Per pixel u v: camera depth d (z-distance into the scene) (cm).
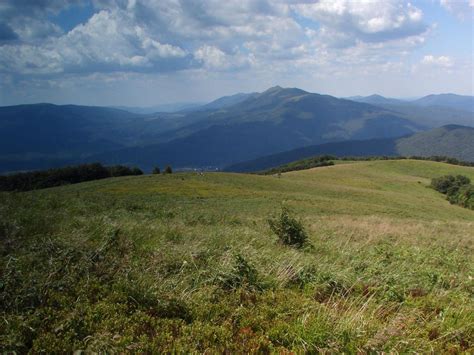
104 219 1063
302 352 429
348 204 5544
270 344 439
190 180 7594
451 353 476
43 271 541
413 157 17025
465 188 8619
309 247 1072
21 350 378
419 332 515
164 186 6712
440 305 634
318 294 630
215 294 566
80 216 1216
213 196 5712
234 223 1847
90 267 582
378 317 558
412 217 5000
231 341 436
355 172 11456
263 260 777
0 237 728
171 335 436
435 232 2116
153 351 395
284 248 1030
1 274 508
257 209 3919
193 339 431
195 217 1873
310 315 510
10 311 436
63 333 407
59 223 955
